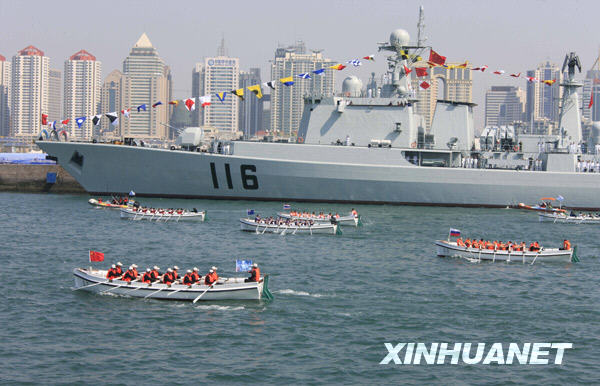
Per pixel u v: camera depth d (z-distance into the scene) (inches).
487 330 1653.5
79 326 1621.6
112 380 1323.8
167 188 4015.8
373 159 3890.3
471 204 3939.5
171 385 1307.8
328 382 1337.4
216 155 3875.5
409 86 4121.6
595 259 2583.7
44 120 4212.6
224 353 1466.5
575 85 4271.7
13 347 1476.4
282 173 3870.6
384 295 1950.1
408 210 3784.5
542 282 2170.3
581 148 4323.3
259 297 1851.6
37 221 3309.5
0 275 2108.8
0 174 4845.0
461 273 2271.2
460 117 4136.3
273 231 3056.1
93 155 4018.2
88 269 2021.4
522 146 4252.0
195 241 2787.9
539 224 3440.0
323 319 1706.4
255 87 3319.4
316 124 4057.6
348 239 2910.9
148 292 1862.7
